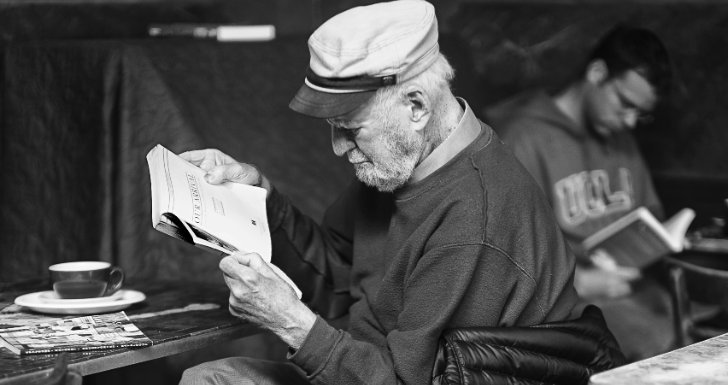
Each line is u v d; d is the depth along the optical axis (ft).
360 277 8.57
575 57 15.19
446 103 7.85
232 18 14.46
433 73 7.63
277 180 12.05
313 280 9.06
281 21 15.17
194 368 8.16
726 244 12.44
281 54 12.93
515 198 7.77
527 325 7.77
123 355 7.00
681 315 11.35
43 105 11.60
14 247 11.59
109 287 8.33
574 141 13.08
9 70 11.81
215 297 8.73
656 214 13.51
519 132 13.08
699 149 14.49
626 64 12.53
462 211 7.56
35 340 7.10
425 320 7.47
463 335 7.25
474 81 14.97
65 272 8.08
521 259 7.68
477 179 7.70
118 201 11.18
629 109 12.74
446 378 7.13
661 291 12.92
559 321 7.85
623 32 12.82
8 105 11.76
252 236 7.68
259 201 8.35
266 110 12.39
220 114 11.92
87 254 11.23
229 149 11.78
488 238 7.48
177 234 7.44
